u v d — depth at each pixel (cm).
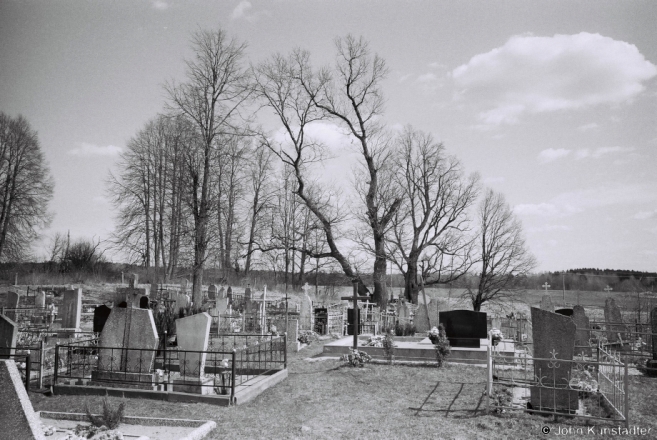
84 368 1520
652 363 1630
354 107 4581
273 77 4316
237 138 3766
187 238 3497
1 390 832
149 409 1196
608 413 1130
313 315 2928
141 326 1391
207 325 1345
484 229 4809
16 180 3881
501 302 4900
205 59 3469
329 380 1546
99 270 5259
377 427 1082
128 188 4566
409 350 1955
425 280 4750
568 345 1139
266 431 1061
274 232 4444
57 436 993
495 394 1305
